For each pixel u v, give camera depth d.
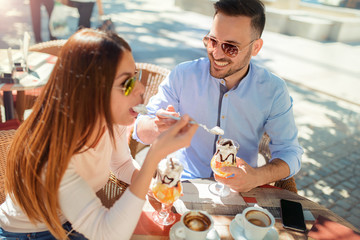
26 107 3.35
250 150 2.13
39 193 1.15
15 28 7.70
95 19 8.71
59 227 1.18
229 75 1.88
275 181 1.82
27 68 2.98
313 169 3.70
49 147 1.10
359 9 13.26
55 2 5.72
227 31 1.74
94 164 1.38
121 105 1.17
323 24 10.46
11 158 1.20
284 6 12.25
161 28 9.61
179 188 1.36
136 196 1.14
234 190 1.66
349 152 4.12
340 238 1.34
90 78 1.05
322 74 7.08
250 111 2.00
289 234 1.39
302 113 5.11
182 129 1.21
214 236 1.31
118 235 1.11
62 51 1.10
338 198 3.26
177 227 1.33
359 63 8.31
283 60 7.80
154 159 1.14
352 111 5.38
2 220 1.36
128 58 1.13
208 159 2.12
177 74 2.11
